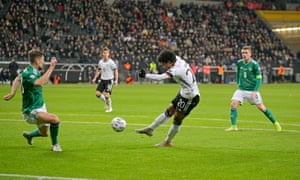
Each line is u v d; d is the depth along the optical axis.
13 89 14.73
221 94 45.66
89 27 72.56
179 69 15.19
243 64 20.52
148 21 78.81
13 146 15.78
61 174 11.84
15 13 67.38
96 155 14.36
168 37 77.31
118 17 76.38
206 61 74.75
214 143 16.84
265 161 13.64
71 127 20.91
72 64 64.75
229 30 85.06
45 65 62.81
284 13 94.75
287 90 54.25
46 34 67.75
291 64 80.94
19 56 62.75
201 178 11.56
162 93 45.78
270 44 86.00
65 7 72.81
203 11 86.00
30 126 21.03
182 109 15.59
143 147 15.84
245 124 22.69
